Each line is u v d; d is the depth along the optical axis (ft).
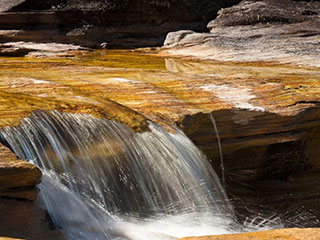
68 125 24.73
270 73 42.24
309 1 77.25
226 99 32.22
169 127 28.30
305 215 29.91
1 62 39.96
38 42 66.54
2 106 24.95
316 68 46.91
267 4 73.97
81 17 69.87
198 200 27.35
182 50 63.46
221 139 30.73
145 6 71.97
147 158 25.98
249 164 32.32
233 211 29.04
